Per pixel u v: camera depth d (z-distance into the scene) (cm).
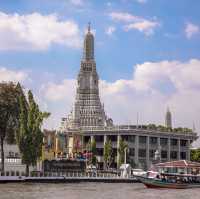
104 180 14825
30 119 13475
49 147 17925
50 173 14125
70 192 9888
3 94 13838
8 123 13875
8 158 14762
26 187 10969
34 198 8338
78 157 17638
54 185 12262
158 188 12238
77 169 15925
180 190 11825
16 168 14512
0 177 12694
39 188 10781
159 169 15175
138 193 10300
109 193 9962
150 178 12225
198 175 13012
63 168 15625
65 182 13962
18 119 13950
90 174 15288
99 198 8756
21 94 14100
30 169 14638
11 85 14075
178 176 12631
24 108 13550
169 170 14988
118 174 16350
